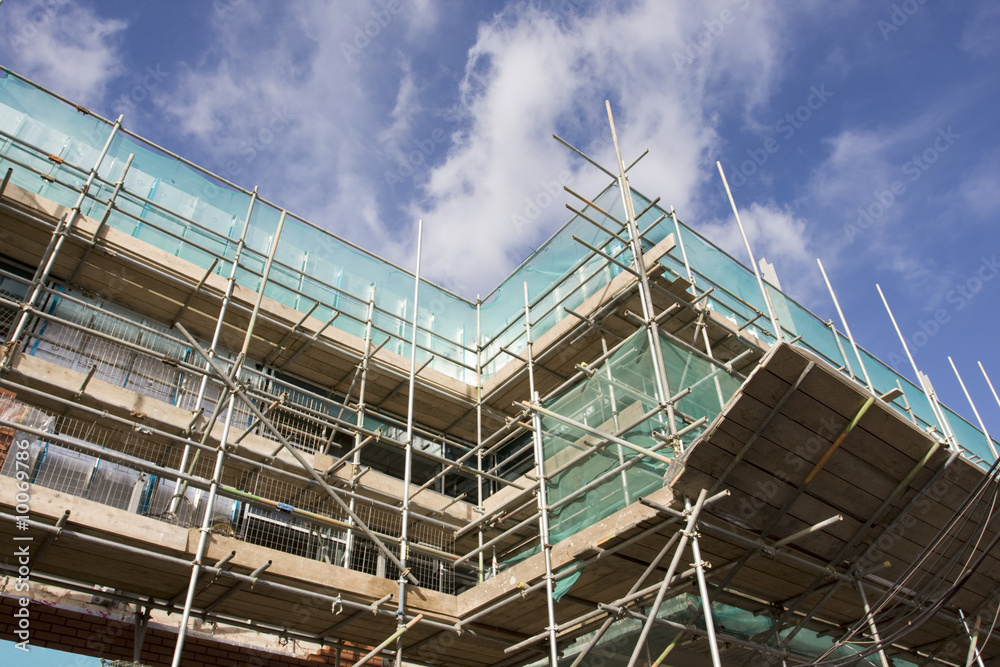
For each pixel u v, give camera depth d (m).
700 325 11.68
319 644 11.27
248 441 10.80
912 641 10.98
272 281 12.09
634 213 12.12
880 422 7.95
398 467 13.66
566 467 10.05
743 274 14.20
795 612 9.95
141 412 9.86
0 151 10.70
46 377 9.23
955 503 8.62
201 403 10.59
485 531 12.36
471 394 14.15
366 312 13.96
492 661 11.16
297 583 9.13
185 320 12.11
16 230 10.55
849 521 8.52
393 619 9.83
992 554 9.40
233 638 10.70
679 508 8.08
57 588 9.51
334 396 13.62
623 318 12.23
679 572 9.02
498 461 14.68
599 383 10.41
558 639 10.65
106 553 8.28
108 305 11.58
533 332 13.98
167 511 10.14
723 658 10.25
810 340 14.73
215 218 12.76
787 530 8.37
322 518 10.33
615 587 9.48
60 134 11.42
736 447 7.89
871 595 9.42
